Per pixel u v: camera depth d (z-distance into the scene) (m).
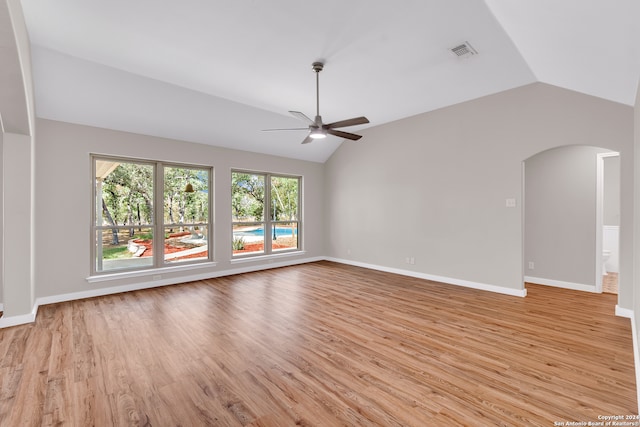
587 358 2.46
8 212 3.22
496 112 4.41
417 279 5.30
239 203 6.10
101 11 2.62
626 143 3.41
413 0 2.42
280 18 2.68
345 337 2.89
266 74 3.79
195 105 4.60
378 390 2.04
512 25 2.58
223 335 2.94
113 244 4.62
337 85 4.15
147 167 4.95
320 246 7.30
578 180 4.54
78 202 4.21
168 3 2.50
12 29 2.08
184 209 5.34
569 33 2.12
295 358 2.48
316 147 6.70
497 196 4.42
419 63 3.50
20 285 3.27
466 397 1.96
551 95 3.93
